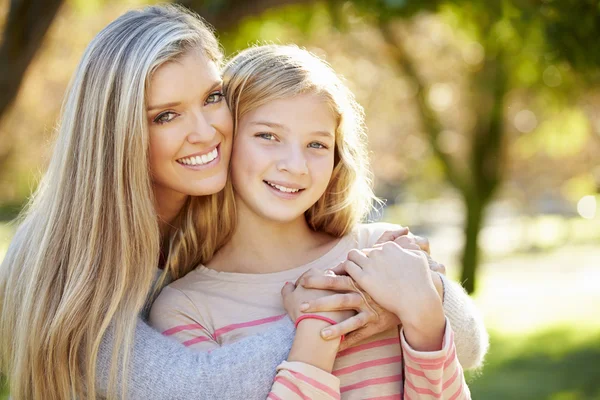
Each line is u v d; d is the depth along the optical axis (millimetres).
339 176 2531
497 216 43594
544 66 8336
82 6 9078
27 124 12062
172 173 2285
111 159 2240
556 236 33688
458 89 15352
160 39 2221
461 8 6840
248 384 2072
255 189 2328
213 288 2369
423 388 2094
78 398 2246
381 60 14102
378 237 2602
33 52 5707
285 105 2299
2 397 3287
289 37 9031
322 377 2057
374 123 17422
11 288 2404
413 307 2098
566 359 8969
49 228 2291
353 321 2117
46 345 2225
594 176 25922
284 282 2375
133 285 2219
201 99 2268
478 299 14000
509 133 15188
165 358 2135
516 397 7348
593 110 14055
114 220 2244
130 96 2193
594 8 5898
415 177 22609
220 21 5758
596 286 16250
